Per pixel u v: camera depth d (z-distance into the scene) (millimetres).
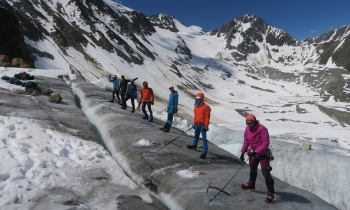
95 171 7020
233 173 7738
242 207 5668
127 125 12258
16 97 14867
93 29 146000
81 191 5930
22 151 7113
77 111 14070
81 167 7117
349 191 8516
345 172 8875
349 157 9414
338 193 8742
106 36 150625
